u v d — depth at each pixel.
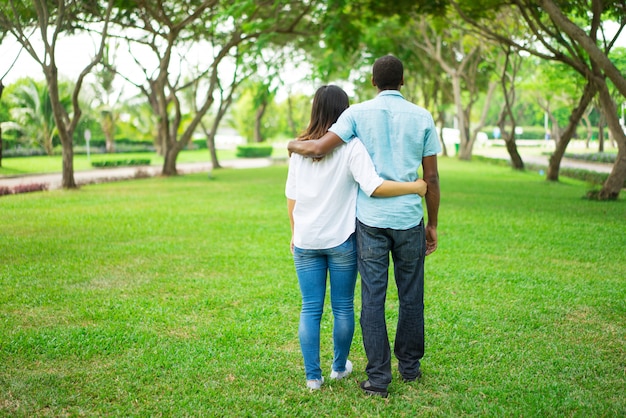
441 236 8.27
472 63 33.69
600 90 12.91
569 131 18.52
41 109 33.69
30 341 3.94
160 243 7.79
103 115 41.28
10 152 33.28
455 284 5.59
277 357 3.73
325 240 3.17
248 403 3.07
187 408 3.01
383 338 3.15
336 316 3.32
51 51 15.42
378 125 3.11
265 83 19.02
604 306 4.83
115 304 4.92
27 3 15.12
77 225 9.43
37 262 6.58
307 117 56.59
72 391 3.20
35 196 14.39
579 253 7.05
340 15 14.53
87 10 16.95
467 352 3.82
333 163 3.13
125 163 31.81
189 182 19.11
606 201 12.81
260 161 40.62
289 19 19.97
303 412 2.98
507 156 42.56
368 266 3.14
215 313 4.67
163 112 22.30
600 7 12.54
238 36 20.20
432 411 2.98
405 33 28.12
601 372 3.47
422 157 3.19
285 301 5.02
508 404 3.07
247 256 6.94
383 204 3.09
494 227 9.04
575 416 2.91
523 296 5.15
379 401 3.11
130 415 2.92
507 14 18.36
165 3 19.64
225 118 62.56
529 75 35.09
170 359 3.67
